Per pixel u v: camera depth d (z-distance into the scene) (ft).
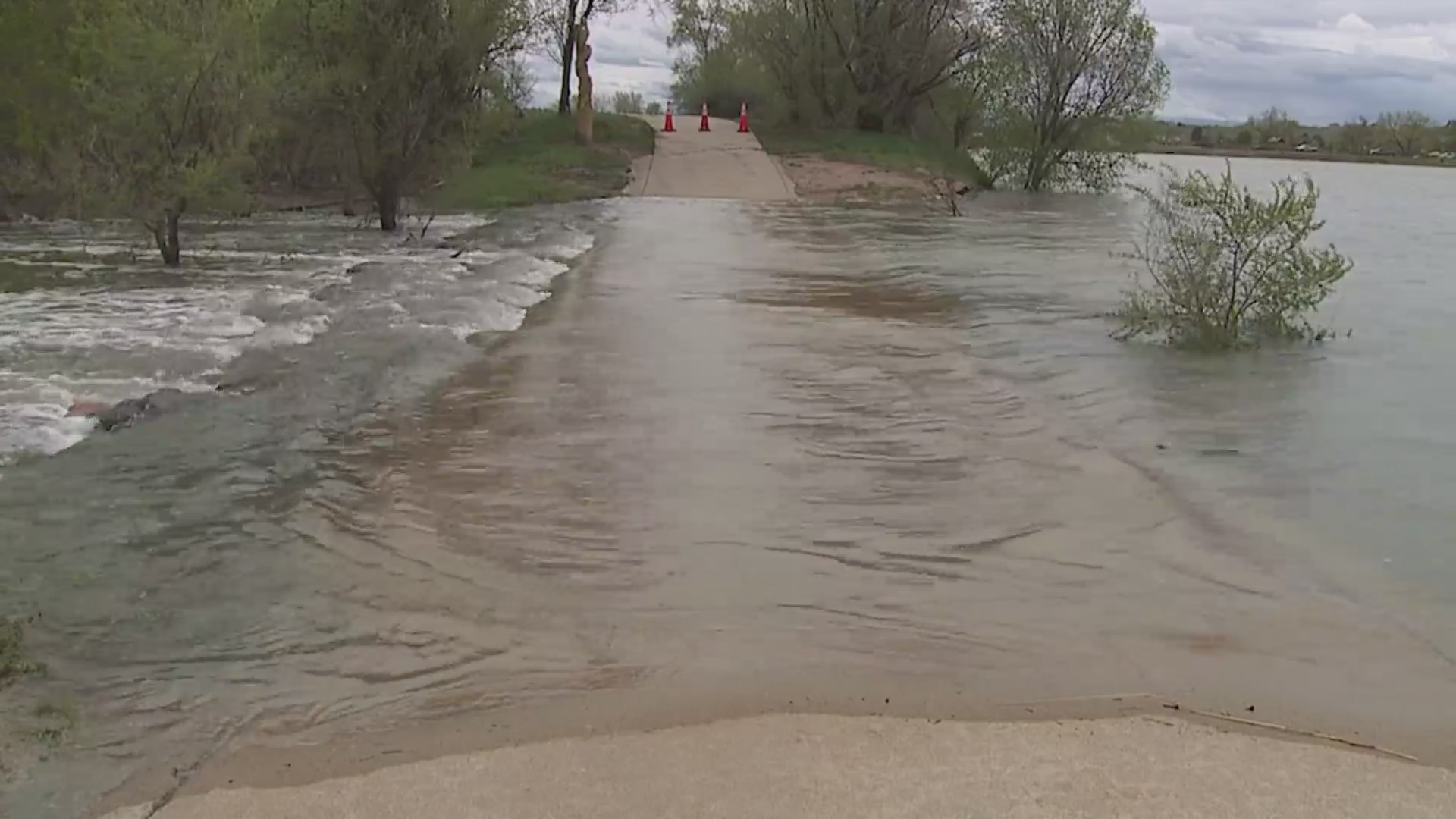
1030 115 131.64
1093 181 132.05
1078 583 19.04
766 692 15.33
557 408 28.89
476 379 31.71
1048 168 131.85
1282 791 12.99
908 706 14.98
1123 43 128.98
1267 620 17.80
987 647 16.75
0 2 62.64
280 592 18.16
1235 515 22.27
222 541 20.02
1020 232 80.64
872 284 52.60
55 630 16.67
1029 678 15.83
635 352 35.68
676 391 30.91
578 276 52.54
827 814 12.34
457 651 16.42
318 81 65.05
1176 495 23.36
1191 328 39.45
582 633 17.02
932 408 29.78
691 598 18.26
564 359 34.47
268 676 15.60
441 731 14.29
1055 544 20.68
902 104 147.13
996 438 27.25
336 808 12.51
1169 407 30.48
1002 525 21.56
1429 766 13.65
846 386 31.91
